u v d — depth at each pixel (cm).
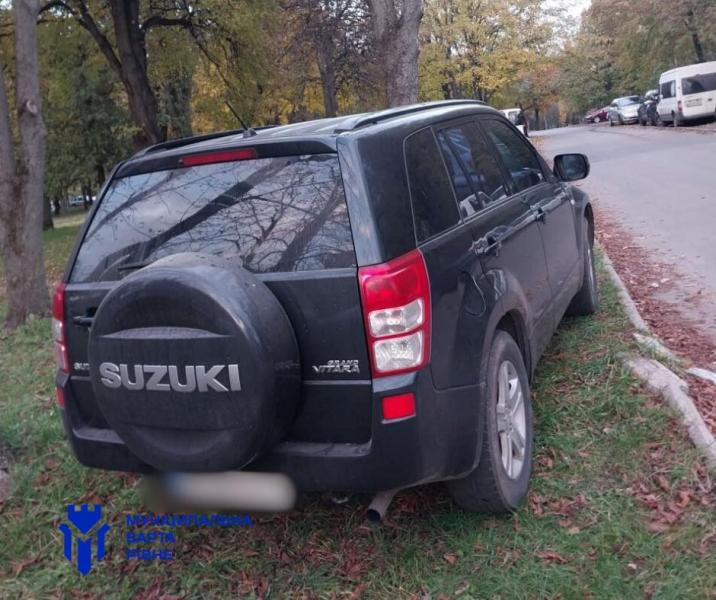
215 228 338
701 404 464
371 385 305
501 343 376
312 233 317
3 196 938
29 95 923
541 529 360
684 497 368
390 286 302
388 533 373
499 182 457
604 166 2125
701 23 3688
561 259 536
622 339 568
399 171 338
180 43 1931
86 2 1836
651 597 308
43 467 478
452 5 3362
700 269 828
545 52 3506
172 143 412
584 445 429
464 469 334
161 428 310
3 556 395
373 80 2086
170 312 300
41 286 958
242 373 292
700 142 2334
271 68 1984
